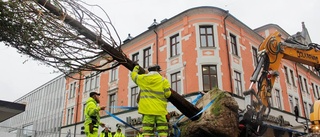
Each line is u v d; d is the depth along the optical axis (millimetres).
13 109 9188
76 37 4574
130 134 20609
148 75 4766
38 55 4555
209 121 5574
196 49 18641
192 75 18188
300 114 25781
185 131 5812
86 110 5977
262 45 8422
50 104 38656
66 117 29875
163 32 21312
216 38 18969
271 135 8141
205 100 6746
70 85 31078
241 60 20375
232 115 5926
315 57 9820
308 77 30359
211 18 19391
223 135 5578
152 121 4594
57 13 4453
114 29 5039
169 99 5840
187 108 5984
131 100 22203
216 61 18328
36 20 4262
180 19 20188
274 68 8359
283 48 8797
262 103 7469
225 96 6137
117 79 24328
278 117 20875
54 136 33969
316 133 8133
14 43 4422
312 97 29688
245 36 21891
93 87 27219
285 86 24828
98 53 4973
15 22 4145
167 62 20141
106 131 12883
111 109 23922
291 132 8914
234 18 20516
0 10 3969
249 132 6418
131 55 23625
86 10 4703
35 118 42312
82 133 26234
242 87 19469
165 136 4547
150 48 22141
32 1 4250
